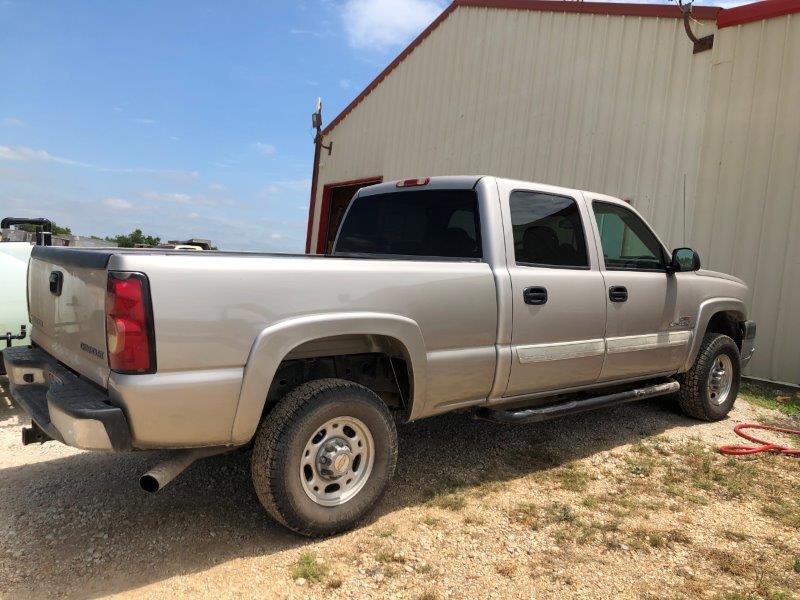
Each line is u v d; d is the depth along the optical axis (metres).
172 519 3.21
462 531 3.20
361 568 2.80
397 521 3.29
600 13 9.40
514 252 3.82
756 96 7.78
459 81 11.77
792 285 7.41
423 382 3.33
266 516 3.29
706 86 8.22
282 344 2.80
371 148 14.08
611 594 2.68
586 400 4.30
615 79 9.20
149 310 2.49
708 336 5.46
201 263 2.63
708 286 5.32
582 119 9.59
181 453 2.83
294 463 2.87
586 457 4.41
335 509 3.04
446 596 2.62
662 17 8.68
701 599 2.66
